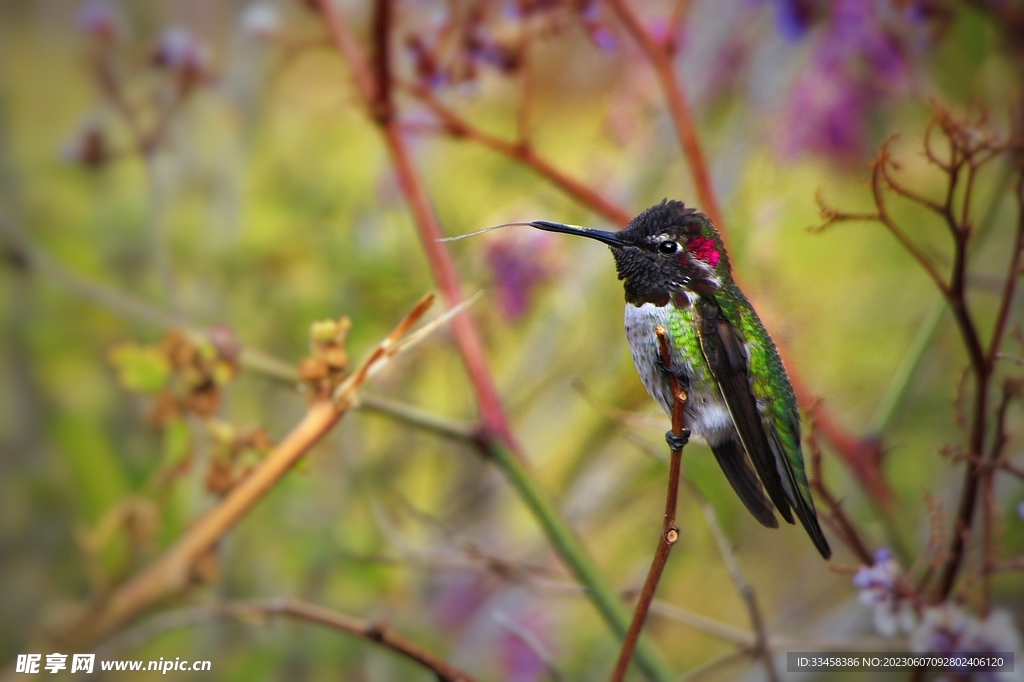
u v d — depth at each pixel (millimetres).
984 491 3143
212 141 3277
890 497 3188
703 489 3238
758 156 3236
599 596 3156
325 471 3242
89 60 3240
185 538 3113
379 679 3242
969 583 3143
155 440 3236
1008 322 3248
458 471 3250
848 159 3240
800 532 3250
